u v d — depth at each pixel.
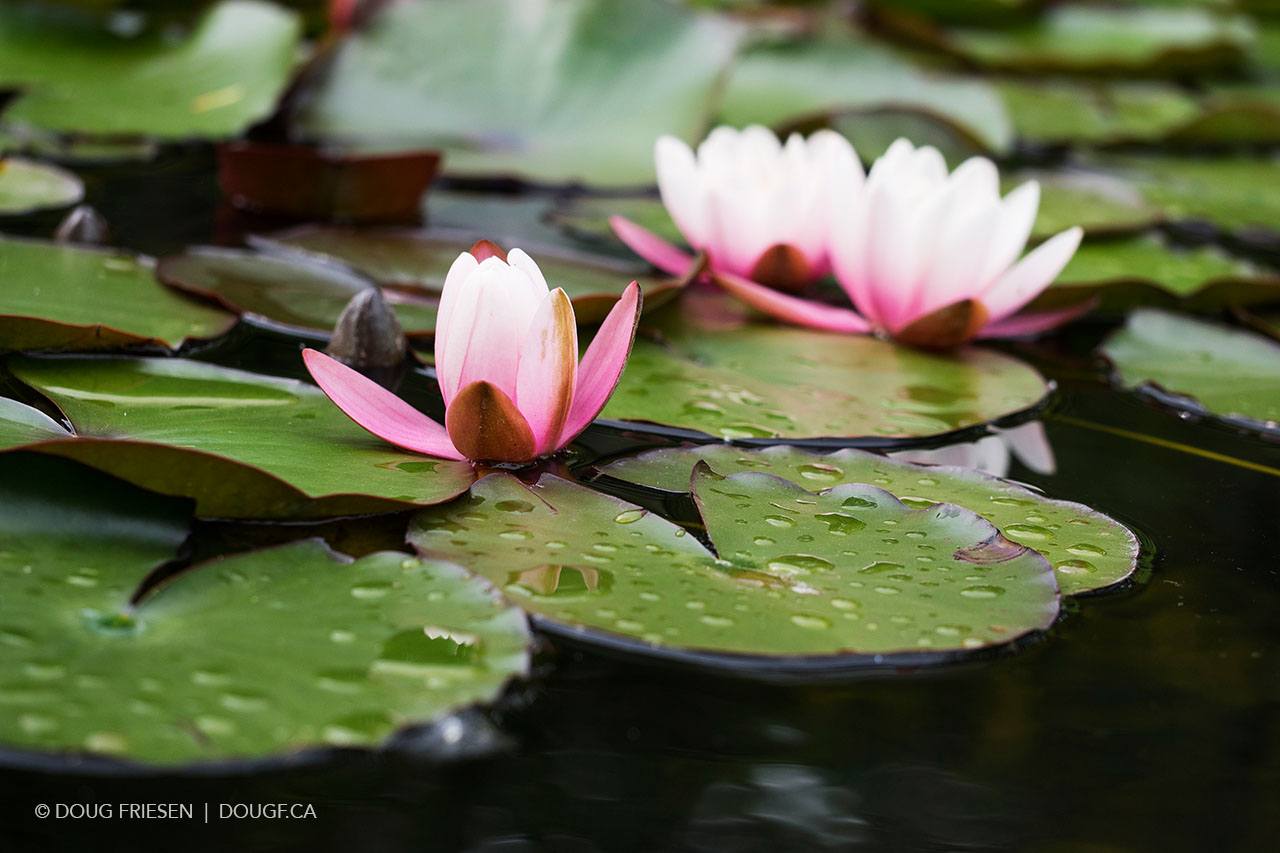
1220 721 1.58
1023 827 1.55
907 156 1.85
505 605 1.59
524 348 1.66
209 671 1.56
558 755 1.56
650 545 1.63
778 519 1.66
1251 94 3.10
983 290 1.83
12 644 1.56
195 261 1.84
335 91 2.10
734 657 1.59
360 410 1.67
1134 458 1.75
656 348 1.80
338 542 1.63
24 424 1.66
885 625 1.61
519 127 2.11
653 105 2.10
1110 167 2.36
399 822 1.54
